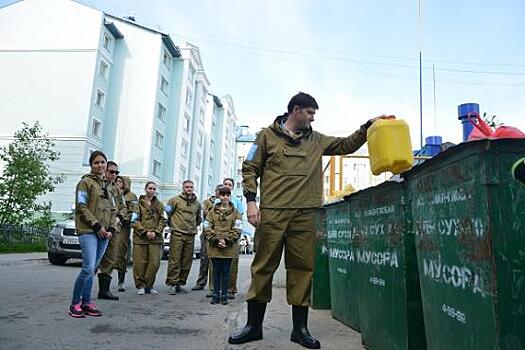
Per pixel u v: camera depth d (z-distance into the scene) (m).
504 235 1.99
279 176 3.96
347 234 4.71
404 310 3.03
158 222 7.51
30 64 31.86
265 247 3.94
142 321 5.18
